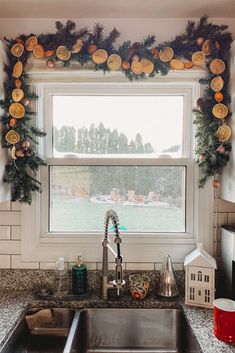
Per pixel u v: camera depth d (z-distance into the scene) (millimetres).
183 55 1517
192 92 1644
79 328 1379
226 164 1474
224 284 1536
